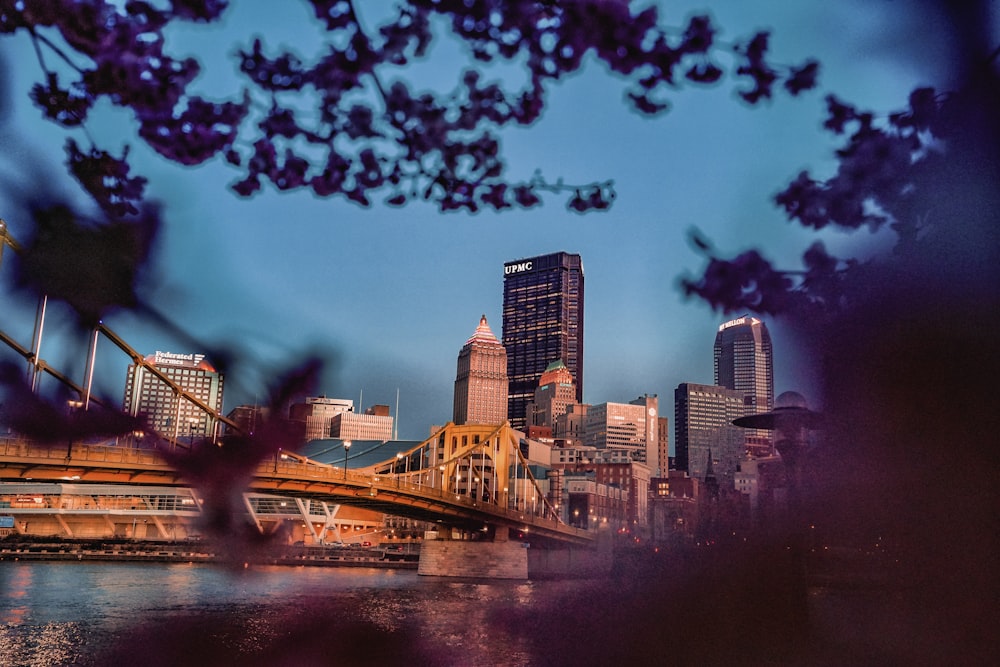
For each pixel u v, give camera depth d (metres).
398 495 82.06
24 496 161.25
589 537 126.69
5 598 64.06
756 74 5.38
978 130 6.22
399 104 5.63
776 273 7.01
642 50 5.21
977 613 13.79
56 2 4.79
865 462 11.31
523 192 6.11
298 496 77.31
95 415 14.99
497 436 125.44
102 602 63.28
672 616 45.66
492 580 102.62
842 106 6.32
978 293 7.33
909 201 6.70
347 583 91.38
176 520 167.50
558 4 5.06
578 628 46.78
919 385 8.76
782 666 29.06
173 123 5.51
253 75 5.33
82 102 5.29
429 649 42.41
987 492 10.40
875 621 33.31
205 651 41.44
